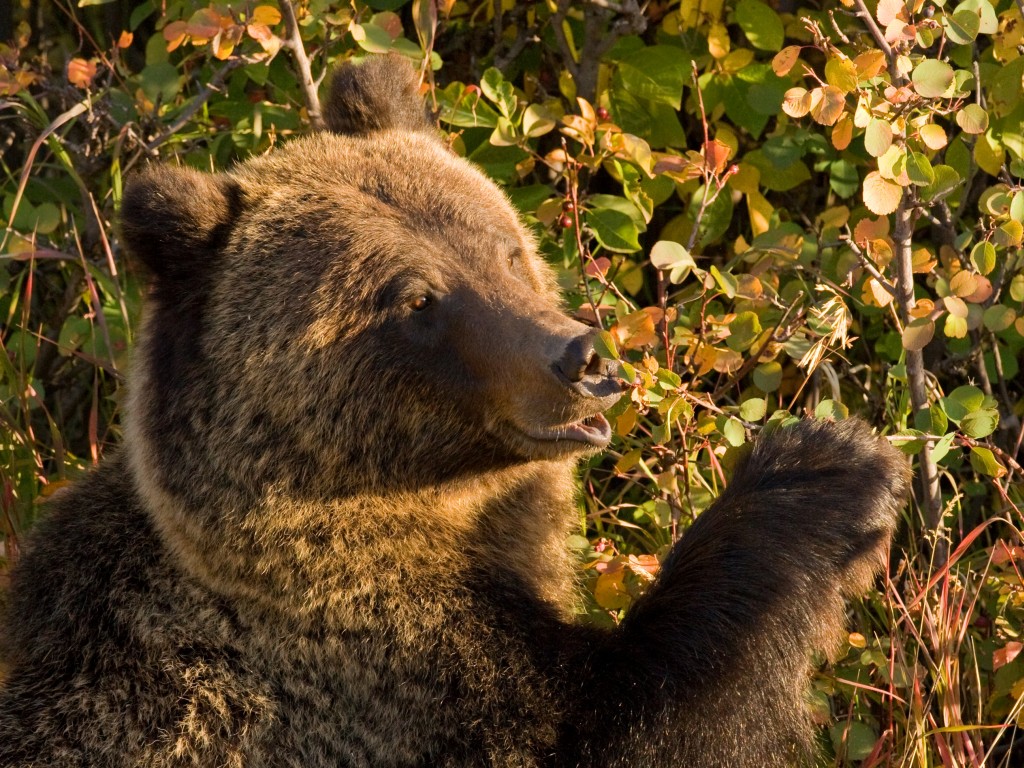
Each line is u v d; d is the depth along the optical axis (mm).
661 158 8570
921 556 8414
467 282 6723
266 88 10281
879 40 7070
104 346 9688
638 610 6945
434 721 6738
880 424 9359
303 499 6730
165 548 6977
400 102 7867
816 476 7188
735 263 9195
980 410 7559
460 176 7277
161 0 10641
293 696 6797
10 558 8453
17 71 9930
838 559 7027
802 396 9758
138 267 6973
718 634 6727
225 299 6773
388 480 6867
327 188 6977
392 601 6836
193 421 6723
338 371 6680
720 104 9703
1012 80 8297
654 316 7945
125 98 10055
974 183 9695
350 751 6766
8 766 6555
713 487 8516
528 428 6582
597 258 9469
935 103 7422
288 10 8555
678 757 6656
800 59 9773
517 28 10500
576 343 6312
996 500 9055
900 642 7527
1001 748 8172
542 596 7336
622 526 9094
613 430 8250
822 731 8242
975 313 7812
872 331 9492
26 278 11117
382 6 9445
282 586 6746
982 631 8305
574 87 9844
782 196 10438
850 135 7305
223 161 10422
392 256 6695
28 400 9547
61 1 12211
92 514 7227
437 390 6742
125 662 6793
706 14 9695
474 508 7285
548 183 10367
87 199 10094
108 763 6609
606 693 6648
